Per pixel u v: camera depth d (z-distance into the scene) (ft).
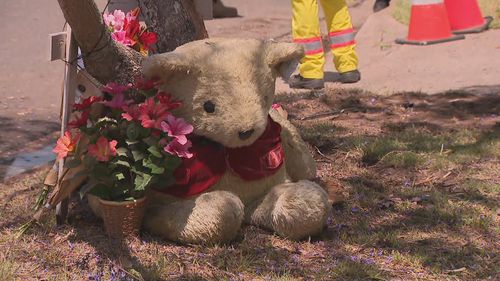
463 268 11.62
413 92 18.58
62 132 12.39
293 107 17.71
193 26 13.75
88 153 11.57
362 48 21.93
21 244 11.91
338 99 18.16
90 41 11.98
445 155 15.08
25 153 16.34
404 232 12.56
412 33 21.72
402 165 14.74
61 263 11.49
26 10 28.53
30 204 13.26
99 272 11.34
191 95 11.71
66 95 12.33
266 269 11.50
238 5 30.22
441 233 12.55
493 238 12.41
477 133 16.06
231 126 11.69
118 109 11.75
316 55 18.83
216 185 12.05
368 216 13.04
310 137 15.75
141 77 12.13
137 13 13.07
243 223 12.42
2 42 24.58
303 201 11.93
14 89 20.42
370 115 17.29
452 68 20.10
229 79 11.68
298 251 11.93
